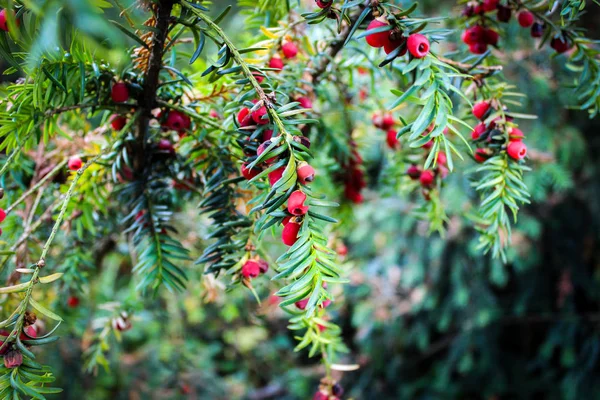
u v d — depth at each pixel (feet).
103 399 3.61
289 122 1.41
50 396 3.24
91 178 1.82
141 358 3.72
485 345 4.57
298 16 1.96
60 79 1.55
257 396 5.06
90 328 2.72
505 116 1.69
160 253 1.76
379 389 4.80
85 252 2.10
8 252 1.45
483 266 4.32
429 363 5.08
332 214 2.22
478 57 1.78
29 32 1.35
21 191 1.97
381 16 1.42
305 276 1.36
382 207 4.11
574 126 4.40
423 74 1.38
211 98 1.79
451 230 4.10
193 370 3.85
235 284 1.65
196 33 1.52
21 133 1.62
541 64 3.93
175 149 1.88
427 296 4.50
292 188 1.36
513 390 4.72
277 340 5.19
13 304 1.86
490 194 1.67
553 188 4.15
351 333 5.23
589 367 4.33
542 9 1.78
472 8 1.82
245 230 1.67
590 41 1.73
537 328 5.02
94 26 1.11
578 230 4.65
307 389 4.92
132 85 1.61
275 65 1.75
